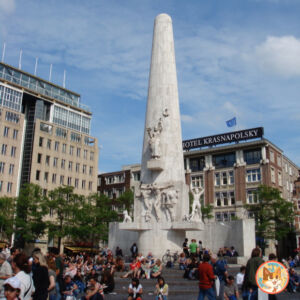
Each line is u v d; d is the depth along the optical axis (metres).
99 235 47.50
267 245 55.81
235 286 12.13
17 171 63.12
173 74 30.44
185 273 19.98
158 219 27.33
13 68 72.69
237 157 62.41
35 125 67.62
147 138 29.97
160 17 31.42
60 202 46.94
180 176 28.58
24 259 7.56
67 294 11.40
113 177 76.94
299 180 56.72
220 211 61.81
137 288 12.30
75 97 84.88
